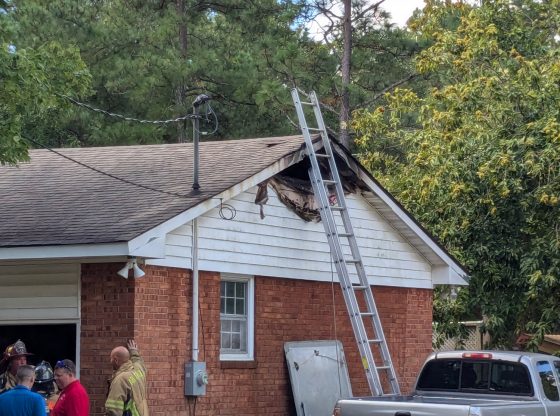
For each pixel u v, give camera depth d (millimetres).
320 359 16141
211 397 14336
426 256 18828
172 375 13688
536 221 20516
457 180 20703
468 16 23938
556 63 20859
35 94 13203
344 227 16219
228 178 14695
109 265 13281
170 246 13797
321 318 16547
